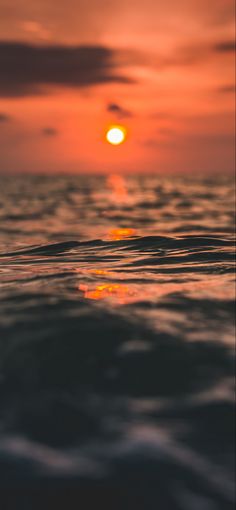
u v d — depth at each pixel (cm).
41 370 339
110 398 301
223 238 1161
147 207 3164
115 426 269
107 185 11056
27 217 2352
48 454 244
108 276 666
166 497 215
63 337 396
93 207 3216
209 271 706
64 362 352
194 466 235
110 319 445
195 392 309
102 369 342
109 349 375
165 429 266
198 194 5488
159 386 318
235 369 342
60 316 452
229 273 686
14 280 640
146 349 376
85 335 402
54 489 219
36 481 224
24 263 842
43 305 491
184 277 658
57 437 258
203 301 517
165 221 2058
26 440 255
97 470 232
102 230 1689
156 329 421
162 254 907
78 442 254
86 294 545
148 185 11044
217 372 338
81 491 218
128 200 4225
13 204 3569
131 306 494
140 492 218
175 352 370
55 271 719
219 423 272
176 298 530
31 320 440
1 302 506
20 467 233
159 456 243
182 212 2627
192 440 256
